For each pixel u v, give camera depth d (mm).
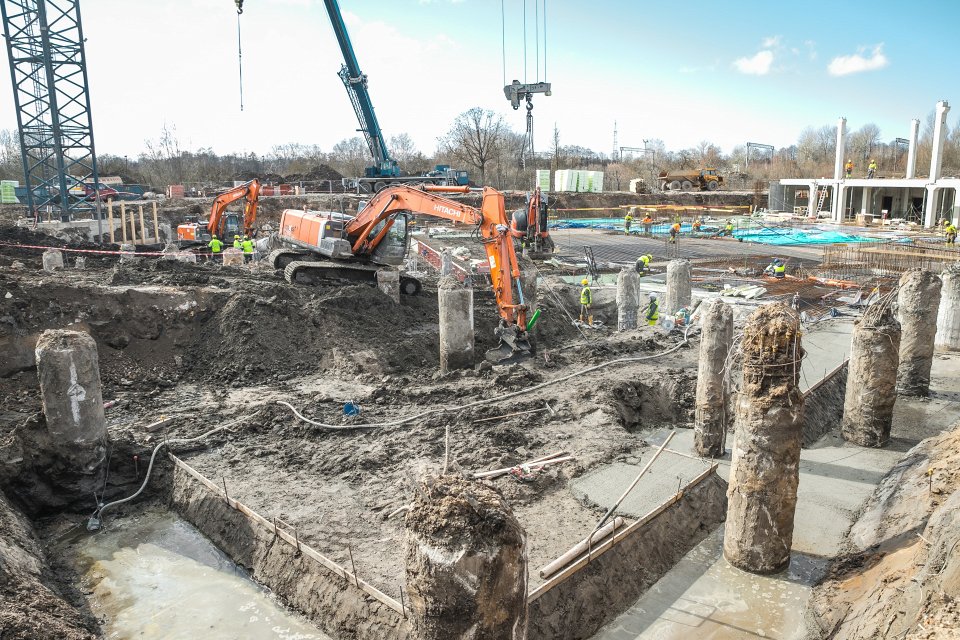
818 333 19453
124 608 8422
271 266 23016
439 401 13578
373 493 10016
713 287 26469
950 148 70188
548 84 25625
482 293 22156
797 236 42125
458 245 35312
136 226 33594
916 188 52406
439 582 4809
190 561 9383
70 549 9695
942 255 28703
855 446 13211
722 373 12047
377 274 19797
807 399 14086
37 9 28188
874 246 32781
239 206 43438
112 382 14367
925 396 15656
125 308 15531
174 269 20828
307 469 10828
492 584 4832
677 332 19000
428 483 5207
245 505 9633
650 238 42438
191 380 15016
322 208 44969
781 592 8781
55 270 20094
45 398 10266
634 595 8633
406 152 90375
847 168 54844
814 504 10906
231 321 15961
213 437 11906
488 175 73938
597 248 37938
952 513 6895
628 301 21172
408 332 18000
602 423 12555
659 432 13680
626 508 9648
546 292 23188
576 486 10242
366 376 15039
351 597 7781
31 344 14016
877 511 10055
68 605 7973
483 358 16953
